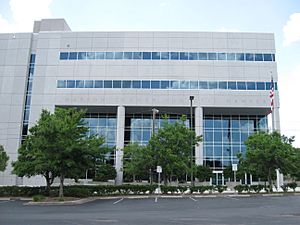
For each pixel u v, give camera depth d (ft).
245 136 163.53
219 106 157.38
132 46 165.27
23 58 169.99
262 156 113.70
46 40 168.76
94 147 82.99
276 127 155.63
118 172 149.28
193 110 163.53
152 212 53.21
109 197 94.63
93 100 159.84
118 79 161.68
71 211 55.16
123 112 158.51
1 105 164.45
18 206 67.05
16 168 91.45
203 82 160.35
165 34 165.89
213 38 165.27
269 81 160.35
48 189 93.20
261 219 42.86
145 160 108.17
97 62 164.14
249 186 111.75
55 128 77.56
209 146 160.97
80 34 168.25
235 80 160.56
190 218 44.14
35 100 162.20
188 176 145.38
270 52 163.73
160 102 158.30
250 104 157.38
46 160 79.71
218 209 58.65
